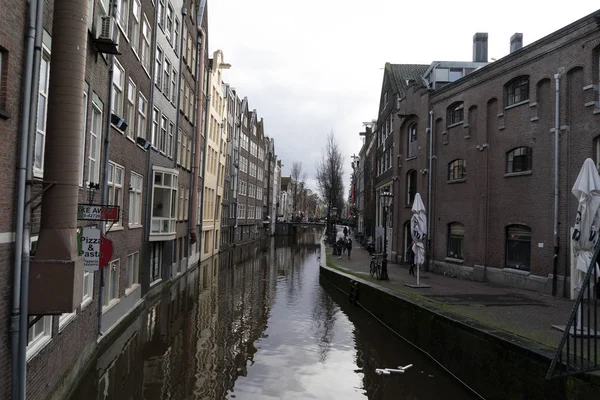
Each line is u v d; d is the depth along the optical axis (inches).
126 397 304.2
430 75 956.0
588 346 226.2
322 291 796.0
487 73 658.2
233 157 1704.0
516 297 497.0
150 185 635.5
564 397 235.0
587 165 301.7
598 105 487.2
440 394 328.2
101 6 378.0
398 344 462.6
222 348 426.0
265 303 663.1
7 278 213.8
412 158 895.1
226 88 1541.6
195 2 957.2
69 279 228.1
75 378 318.0
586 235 297.0
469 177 697.0
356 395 325.7
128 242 521.3
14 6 211.8
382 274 668.7
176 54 786.8
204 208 1197.7
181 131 858.1
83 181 339.3
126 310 511.8
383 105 1284.4
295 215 4079.7
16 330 216.8
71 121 243.0
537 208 560.4
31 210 235.6
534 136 571.8
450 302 455.2
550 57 548.7
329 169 1866.4
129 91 509.0
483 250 653.9
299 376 361.1
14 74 215.6
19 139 223.3
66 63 243.8
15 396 215.8
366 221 1828.2
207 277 920.3
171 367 367.6
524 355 267.4
